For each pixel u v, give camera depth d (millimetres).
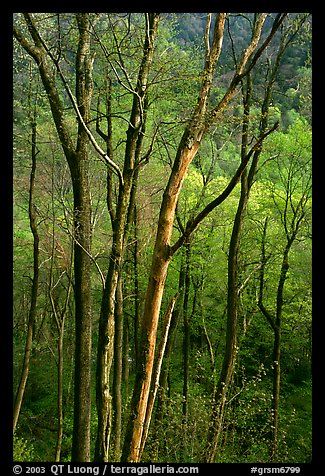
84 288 8312
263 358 17734
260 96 12141
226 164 16562
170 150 13273
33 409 16891
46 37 8789
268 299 15531
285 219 13094
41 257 16141
